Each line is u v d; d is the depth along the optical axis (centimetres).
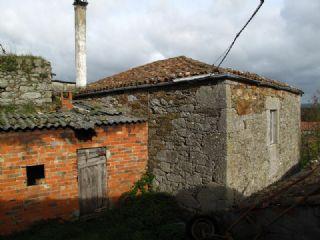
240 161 680
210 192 660
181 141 722
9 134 623
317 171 691
